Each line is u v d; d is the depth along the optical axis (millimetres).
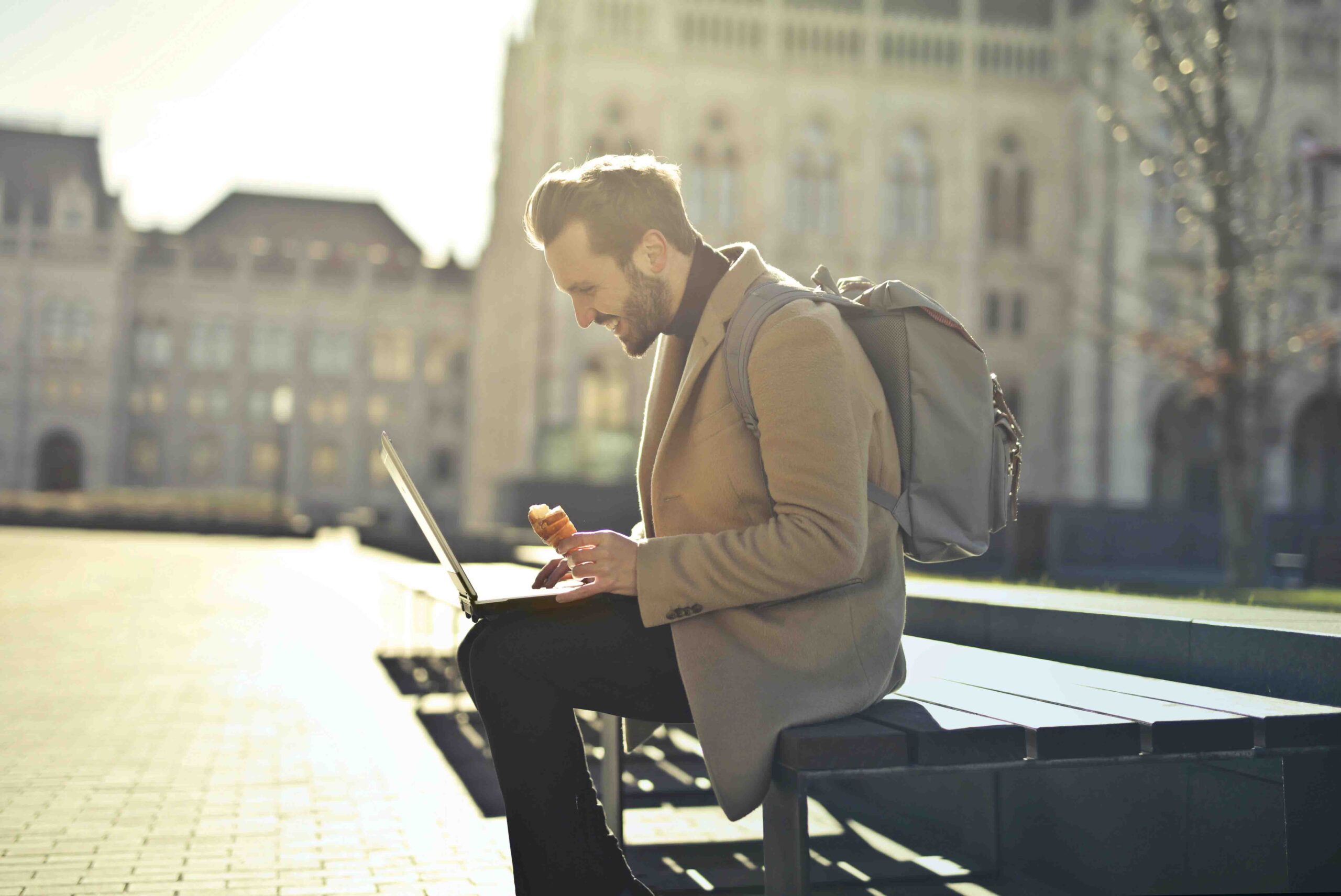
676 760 4688
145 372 65438
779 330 1858
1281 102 27672
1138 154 12070
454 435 69188
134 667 7535
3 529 36719
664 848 3383
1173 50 11141
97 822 3658
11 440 61969
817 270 2229
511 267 48438
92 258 63656
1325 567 11750
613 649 1893
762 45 41406
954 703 2096
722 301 1964
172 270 66125
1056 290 44062
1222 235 11492
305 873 3113
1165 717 1932
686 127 40719
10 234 62688
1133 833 2852
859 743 1782
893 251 42750
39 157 65375
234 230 71562
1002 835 3283
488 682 1877
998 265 43750
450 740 5277
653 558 1841
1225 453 12273
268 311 67188
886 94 43000
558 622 1896
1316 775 2375
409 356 68875
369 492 67812
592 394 39781
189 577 17172
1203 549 19969
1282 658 2523
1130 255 41062
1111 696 2219
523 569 6145
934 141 43469
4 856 3240
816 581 1802
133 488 64938
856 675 1921
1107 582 10633
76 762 4602
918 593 4219
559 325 39375
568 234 1945
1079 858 3035
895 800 3801
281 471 43000
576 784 1903
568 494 26578
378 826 3678
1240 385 12172
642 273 1971
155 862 3203
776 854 1847
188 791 4129
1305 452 40531
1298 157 14242
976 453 2018
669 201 1978
